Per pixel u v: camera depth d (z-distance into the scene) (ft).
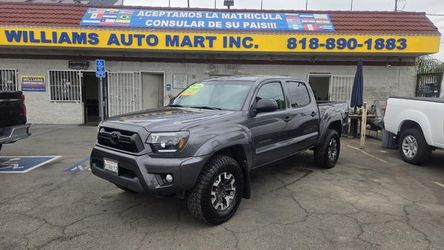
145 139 12.07
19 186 17.70
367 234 12.46
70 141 31.94
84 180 18.80
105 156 13.20
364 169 22.06
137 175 11.96
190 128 12.35
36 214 14.01
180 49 40.14
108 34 39.70
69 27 39.37
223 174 13.23
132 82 44.14
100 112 43.78
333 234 12.44
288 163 23.40
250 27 41.34
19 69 43.32
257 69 44.09
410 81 44.50
